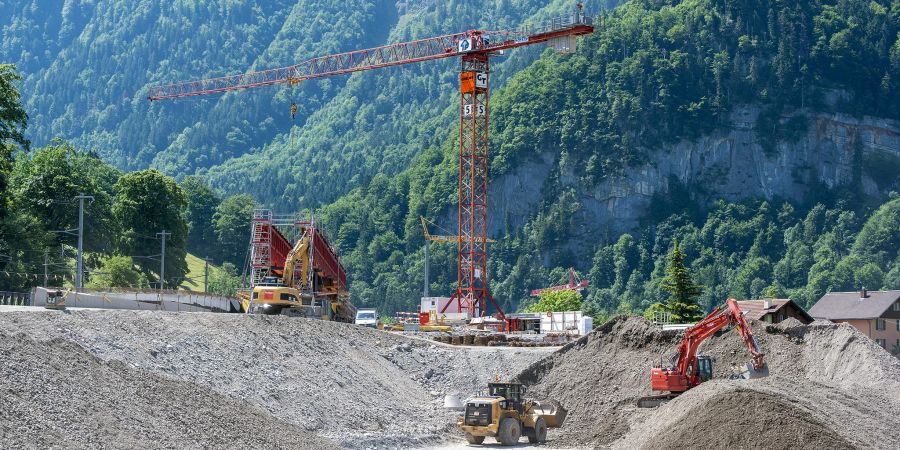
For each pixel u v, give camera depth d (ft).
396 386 227.81
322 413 193.88
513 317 411.34
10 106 357.82
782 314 302.86
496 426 195.00
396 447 189.67
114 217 486.79
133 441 138.92
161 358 181.98
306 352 217.36
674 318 412.57
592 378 227.20
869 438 171.73
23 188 436.35
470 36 472.03
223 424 158.61
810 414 165.89
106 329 181.68
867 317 441.27
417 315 458.50
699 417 169.68
